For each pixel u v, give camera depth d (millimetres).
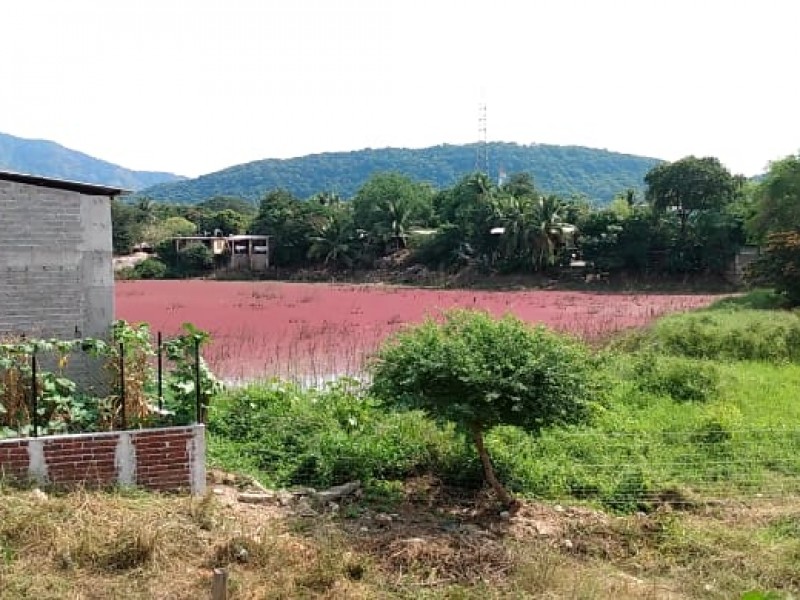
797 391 17750
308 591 7828
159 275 87062
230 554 8383
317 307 47562
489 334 11008
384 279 80188
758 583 8664
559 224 71750
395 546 9164
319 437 12688
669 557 9445
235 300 53844
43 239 12023
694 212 72812
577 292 64250
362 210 87938
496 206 75500
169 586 7637
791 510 10898
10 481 9398
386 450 12180
